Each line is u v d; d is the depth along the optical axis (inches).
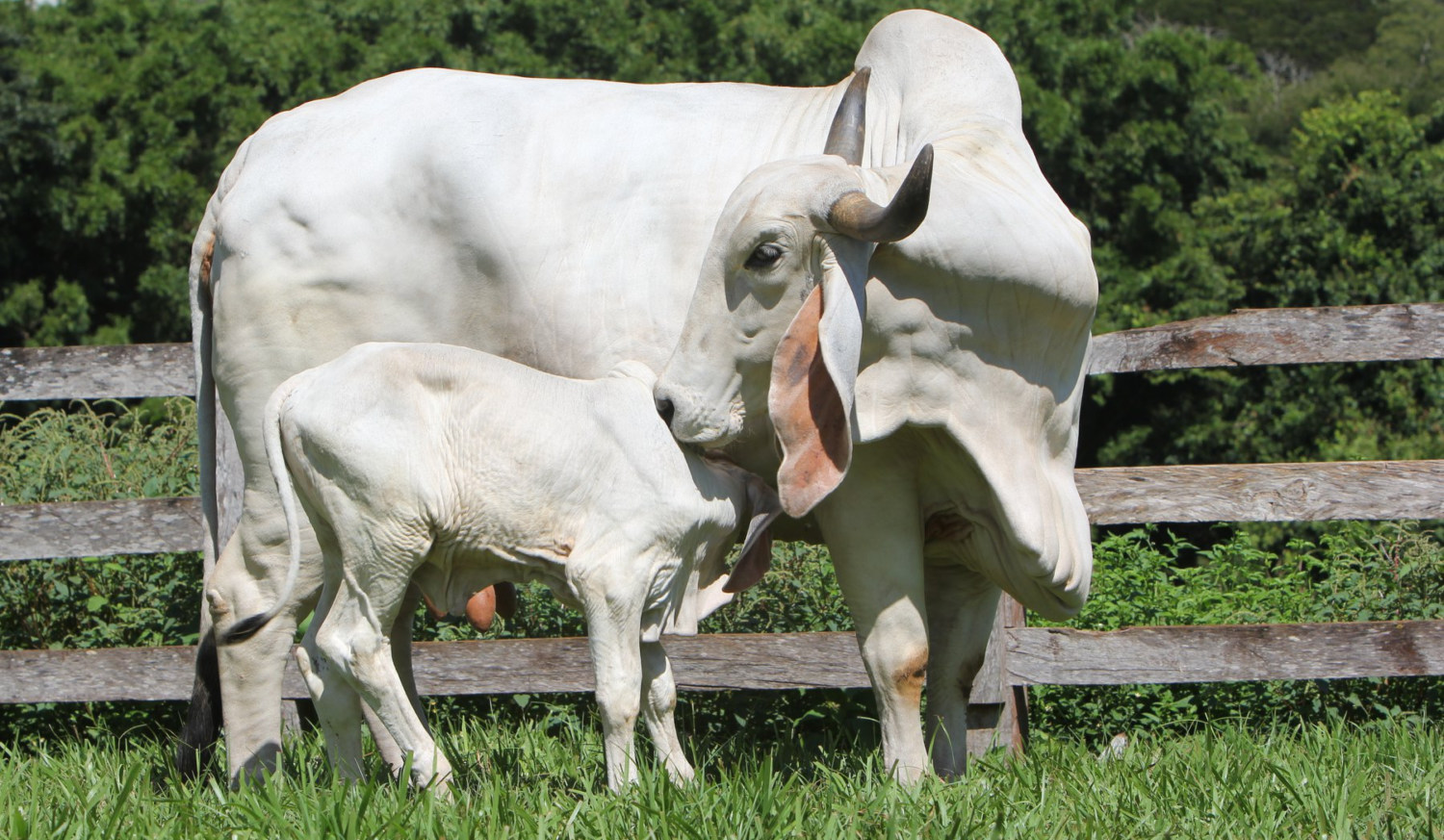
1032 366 214.4
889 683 223.9
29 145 952.3
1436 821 191.3
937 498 224.1
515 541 208.7
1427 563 324.5
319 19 1112.2
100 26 1103.6
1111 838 186.5
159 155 992.9
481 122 238.8
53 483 358.6
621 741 208.1
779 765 251.9
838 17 1087.6
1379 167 820.6
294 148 245.4
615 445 208.7
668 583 211.5
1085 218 969.5
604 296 231.0
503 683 285.3
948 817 192.7
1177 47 989.2
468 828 180.4
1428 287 788.6
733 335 208.7
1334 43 2267.5
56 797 208.4
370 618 206.7
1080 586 224.5
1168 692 301.3
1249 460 767.1
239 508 285.1
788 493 202.5
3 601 331.6
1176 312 841.5
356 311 239.6
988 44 237.8
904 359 208.4
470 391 206.4
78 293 963.3
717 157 231.5
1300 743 249.6
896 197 185.9
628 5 1136.2
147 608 331.6
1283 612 332.8
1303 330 273.4
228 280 243.4
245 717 240.7
